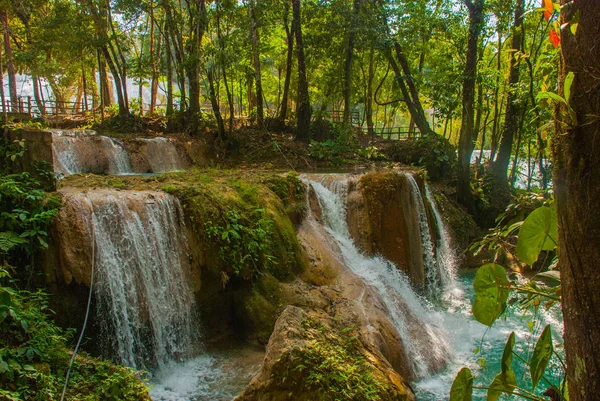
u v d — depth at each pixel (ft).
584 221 5.05
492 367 28.66
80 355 21.15
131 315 26.50
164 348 27.48
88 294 25.45
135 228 27.32
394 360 26.94
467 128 57.77
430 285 42.39
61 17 60.59
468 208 59.00
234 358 28.09
